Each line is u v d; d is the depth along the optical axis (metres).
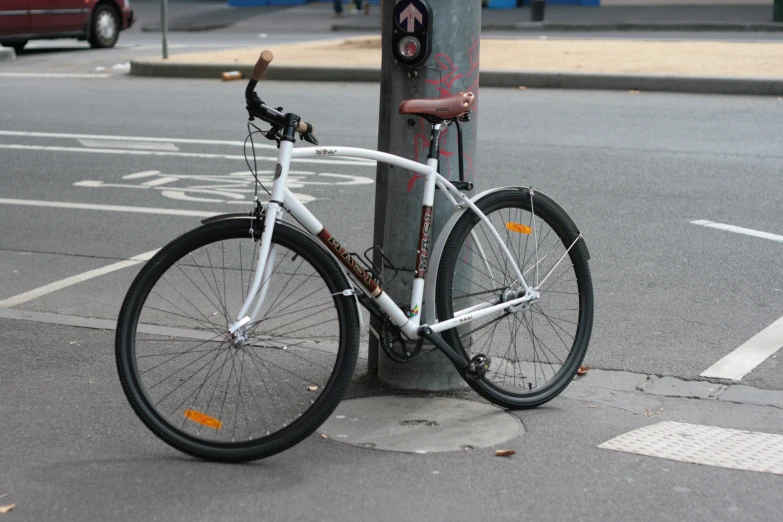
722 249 6.64
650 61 15.12
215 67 15.56
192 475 3.59
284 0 32.53
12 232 7.27
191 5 33.09
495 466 3.66
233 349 4.36
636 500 3.40
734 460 3.70
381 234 4.48
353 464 3.67
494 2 29.12
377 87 14.23
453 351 4.04
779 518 3.29
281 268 4.63
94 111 12.51
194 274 5.38
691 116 11.35
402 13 4.05
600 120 11.22
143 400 3.68
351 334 3.68
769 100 12.38
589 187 8.30
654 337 5.12
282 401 4.16
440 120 4.01
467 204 4.08
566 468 3.64
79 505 3.38
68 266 6.46
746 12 25.66
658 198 7.94
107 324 5.31
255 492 3.46
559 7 28.75
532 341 4.77
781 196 7.95
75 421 4.05
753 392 4.41
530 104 12.39
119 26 20.72
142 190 8.54
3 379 4.52
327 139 10.42
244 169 9.34
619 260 6.44
